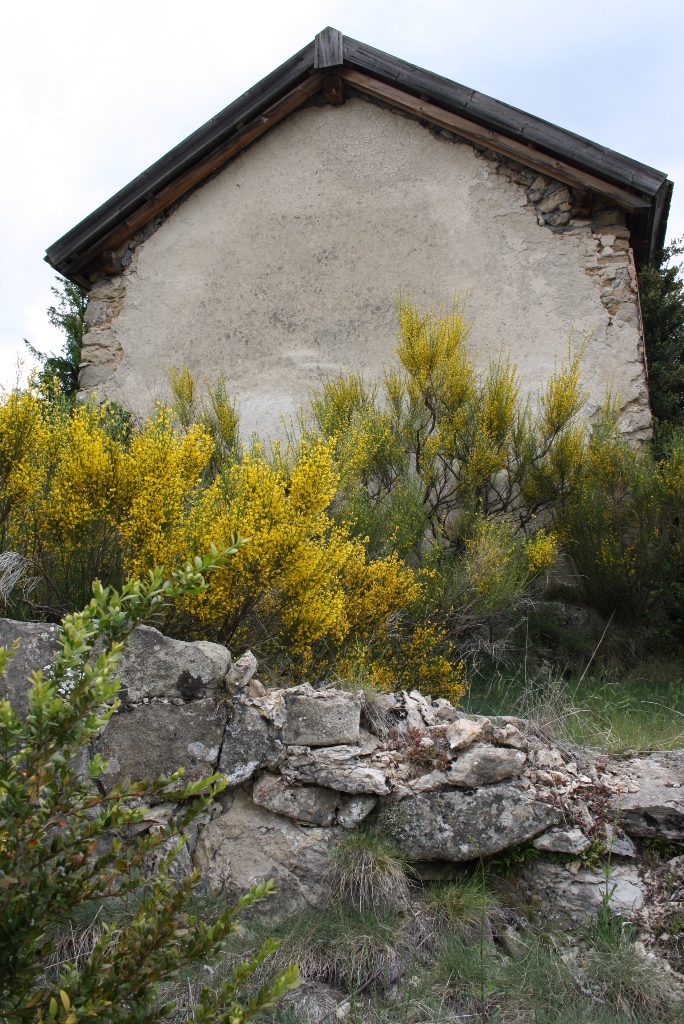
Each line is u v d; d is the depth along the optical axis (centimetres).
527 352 826
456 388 729
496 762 371
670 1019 309
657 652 673
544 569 654
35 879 202
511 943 337
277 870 347
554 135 830
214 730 360
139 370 928
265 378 887
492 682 580
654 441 798
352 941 322
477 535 640
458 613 582
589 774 389
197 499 472
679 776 384
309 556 429
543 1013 301
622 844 368
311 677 460
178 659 363
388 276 885
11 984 196
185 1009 278
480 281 857
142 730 353
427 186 898
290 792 360
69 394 1288
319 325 891
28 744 209
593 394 800
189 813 219
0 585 412
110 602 210
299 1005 297
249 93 920
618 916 350
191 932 213
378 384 851
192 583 215
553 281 838
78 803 226
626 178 801
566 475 716
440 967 318
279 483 454
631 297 816
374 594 515
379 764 372
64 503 449
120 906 317
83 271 980
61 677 204
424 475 720
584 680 611
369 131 931
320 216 922
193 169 948
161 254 958
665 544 655
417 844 359
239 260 933
